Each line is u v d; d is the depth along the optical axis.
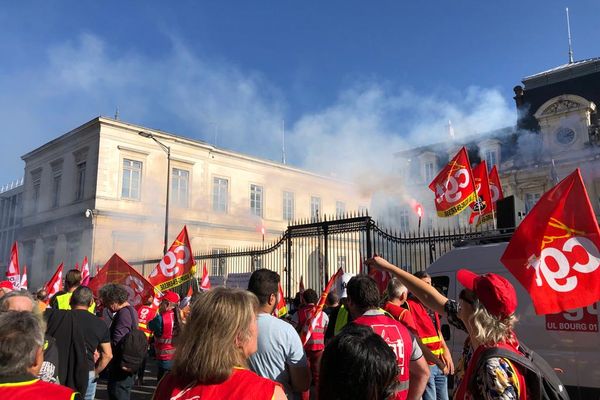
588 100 28.36
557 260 3.69
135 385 9.96
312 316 5.20
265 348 3.41
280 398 2.00
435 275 6.99
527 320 5.88
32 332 2.31
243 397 1.93
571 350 5.46
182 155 33.16
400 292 4.52
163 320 8.84
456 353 6.66
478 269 6.52
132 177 31.08
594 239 3.61
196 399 1.94
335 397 1.87
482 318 2.48
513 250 3.86
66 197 32.62
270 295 3.71
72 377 4.56
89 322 4.85
